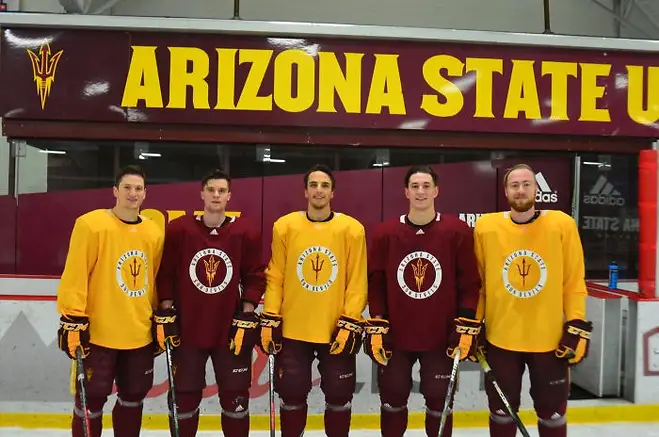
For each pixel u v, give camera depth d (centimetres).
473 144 426
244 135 414
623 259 516
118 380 250
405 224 247
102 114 405
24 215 446
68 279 234
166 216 461
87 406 242
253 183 464
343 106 412
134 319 242
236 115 408
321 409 338
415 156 482
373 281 251
